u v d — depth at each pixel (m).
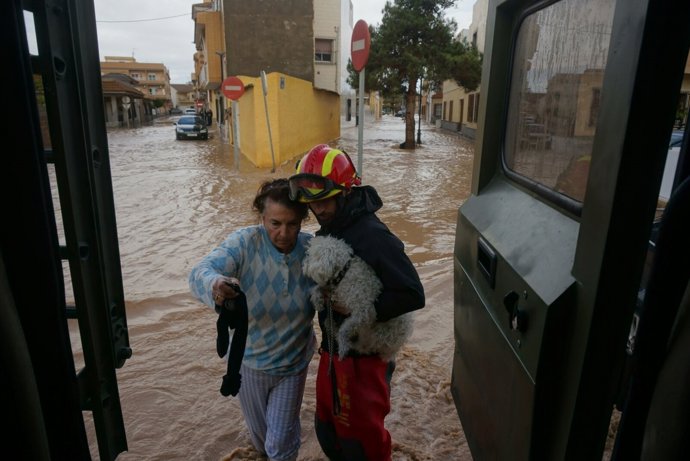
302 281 2.23
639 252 1.24
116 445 1.59
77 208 1.36
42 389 1.25
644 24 1.12
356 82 23.12
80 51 1.35
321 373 2.25
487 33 2.57
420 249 6.85
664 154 1.18
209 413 3.31
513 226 2.02
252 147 16.67
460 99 34.78
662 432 1.03
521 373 1.65
